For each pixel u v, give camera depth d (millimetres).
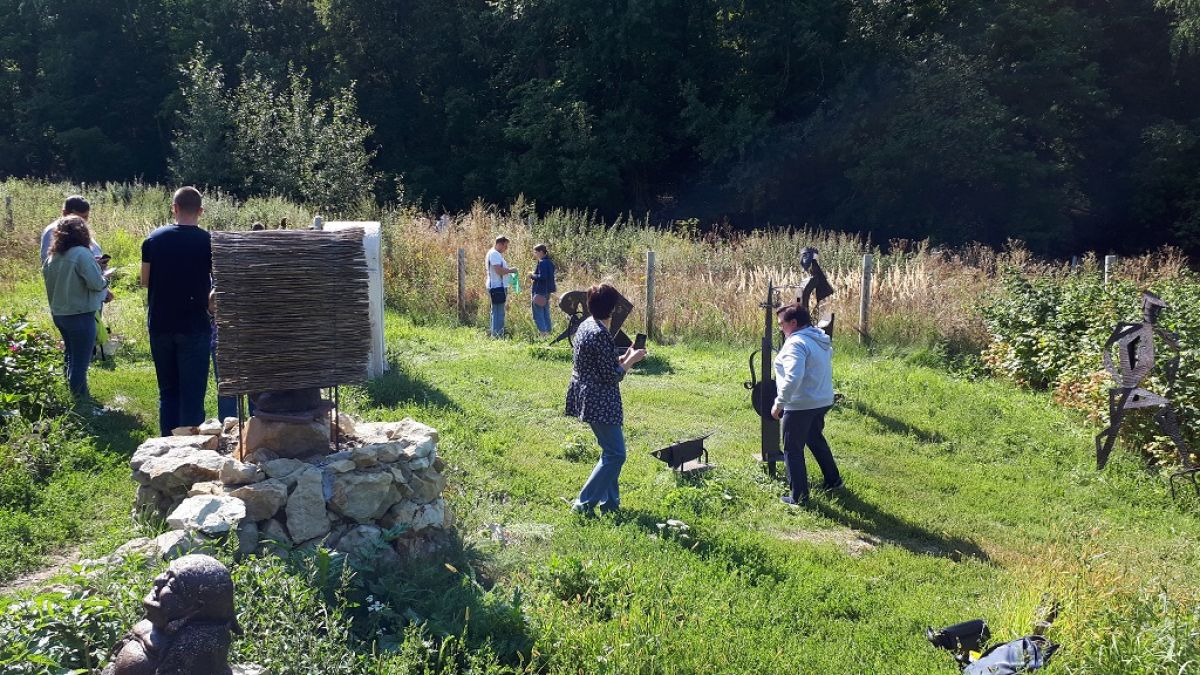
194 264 6910
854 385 11922
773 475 8336
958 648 5250
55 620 3758
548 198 37344
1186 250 36062
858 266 18078
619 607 5191
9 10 43906
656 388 11586
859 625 5543
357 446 5809
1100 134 36469
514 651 4656
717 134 35031
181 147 31266
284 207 21641
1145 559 7043
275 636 4070
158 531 5215
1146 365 6934
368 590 5000
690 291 16047
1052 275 16188
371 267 10359
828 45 33781
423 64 39625
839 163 35281
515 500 7074
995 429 10391
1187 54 33250
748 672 4801
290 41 42219
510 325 15305
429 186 38531
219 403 7750
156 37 43344
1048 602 5484
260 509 5082
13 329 8117
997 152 32156
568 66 36969
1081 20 34219
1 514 5773
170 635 3332
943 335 14156
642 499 7375
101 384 9148
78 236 8078
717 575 5977
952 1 34906
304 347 5406
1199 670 4551
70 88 42281
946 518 7770
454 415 9289
